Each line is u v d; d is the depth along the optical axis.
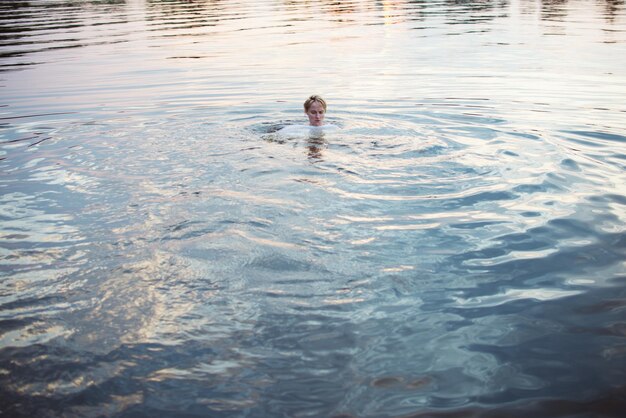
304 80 9.16
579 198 3.97
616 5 22.83
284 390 2.09
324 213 3.74
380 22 18.31
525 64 10.23
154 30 16.59
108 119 6.80
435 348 2.33
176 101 7.80
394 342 2.37
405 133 5.85
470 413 1.97
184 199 4.02
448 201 3.94
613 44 12.36
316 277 2.90
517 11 21.22
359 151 5.17
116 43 13.95
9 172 4.77
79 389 2.11
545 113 6.69
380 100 7.58
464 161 4.83
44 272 3.00
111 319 2.55
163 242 3.33
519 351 2.31
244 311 2.60
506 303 2.67
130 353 2.31
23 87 8.99
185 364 2.24
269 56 11.70
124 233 3.47
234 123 6.51
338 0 28.44
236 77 9.50
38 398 2.06
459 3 25.41
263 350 2.32
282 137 5.74
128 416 1.97
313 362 2.24
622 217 3.64
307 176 4.48
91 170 4.77
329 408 2.00
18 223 3.66
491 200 3.95
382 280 2.88
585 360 2.25
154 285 2.84
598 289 2.79
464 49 12.19
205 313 2.59
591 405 2.01
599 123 6.16
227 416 1.97
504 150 5.15
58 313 2.61
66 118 6.91
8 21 19.36
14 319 2.56
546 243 3.29
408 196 4.04
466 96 7.73
